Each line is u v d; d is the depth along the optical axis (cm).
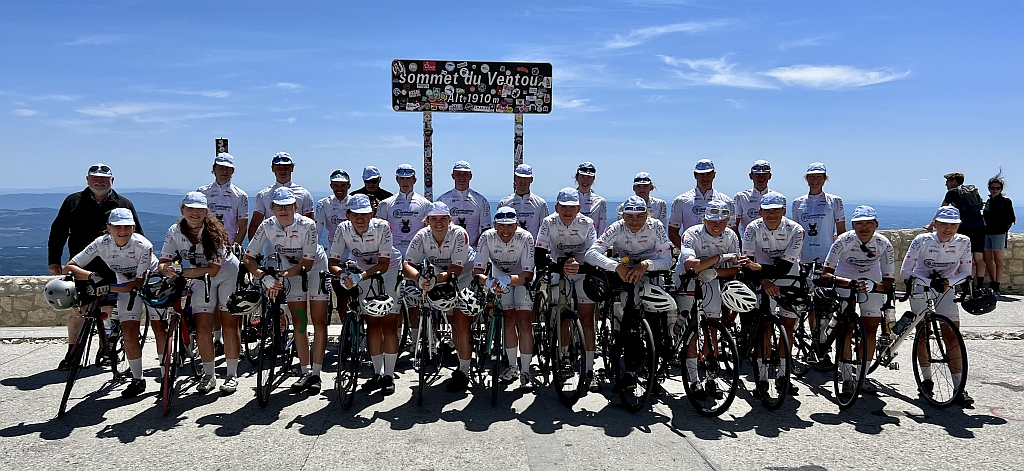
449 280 483
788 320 511
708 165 662
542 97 848
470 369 525
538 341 549
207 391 495
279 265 509
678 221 686
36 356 622
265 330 468
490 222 698
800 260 611
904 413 439
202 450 375
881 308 489
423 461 358
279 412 448
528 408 457
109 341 520
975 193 896
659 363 480
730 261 489
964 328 705
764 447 377
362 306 466
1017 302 869
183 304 530
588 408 457
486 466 350
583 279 508
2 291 806
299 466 351
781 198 495
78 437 398
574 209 499
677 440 390
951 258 468
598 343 543
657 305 444
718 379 446
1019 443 379
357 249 493
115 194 575
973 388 492
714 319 465
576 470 345
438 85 835
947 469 342
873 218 476
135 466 351
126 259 486
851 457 360
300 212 673
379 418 435
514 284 484
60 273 564
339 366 443
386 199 665
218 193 646
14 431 408
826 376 545
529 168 688
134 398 482
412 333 588
